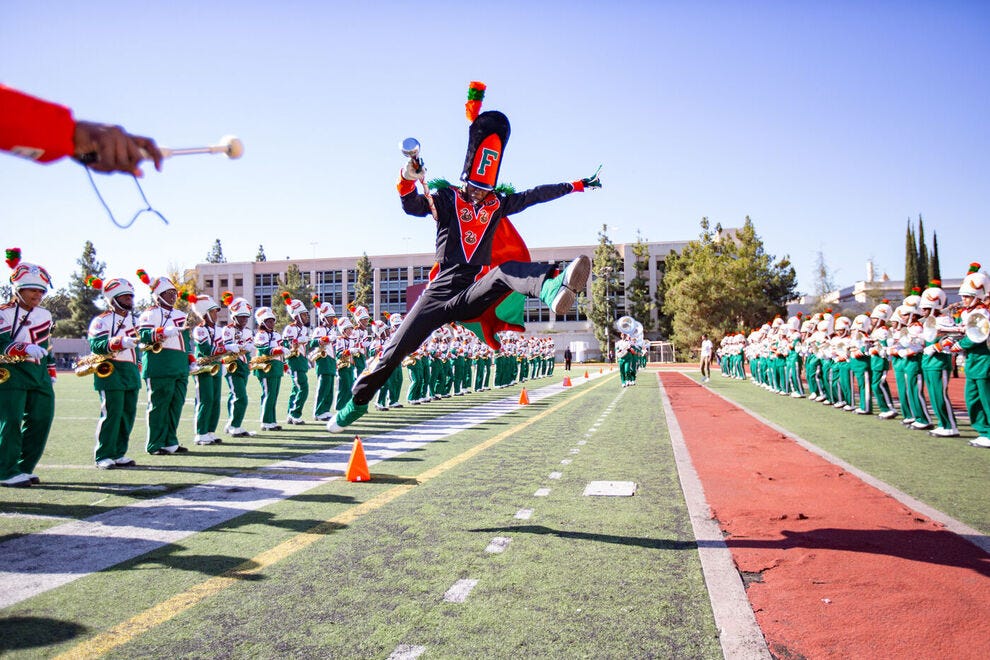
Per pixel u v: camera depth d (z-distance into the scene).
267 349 11.98
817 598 3.76
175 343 9.50
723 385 26.05
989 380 9.20
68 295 77.88
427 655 3.12
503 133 5.10
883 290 63.31
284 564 4.45
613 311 67.75
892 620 3.46
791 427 11.73
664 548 4.71
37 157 1.88
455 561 4.48
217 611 3.67
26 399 7.32
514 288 4.61
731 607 3.62
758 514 5.60
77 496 6.59
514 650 3.16
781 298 60.22
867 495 6.27
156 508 6.05
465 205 5.14
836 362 15.68
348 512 5.84
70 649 3.22
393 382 16.77
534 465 8.10
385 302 78.44
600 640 3.26
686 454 8.75
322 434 11.51
